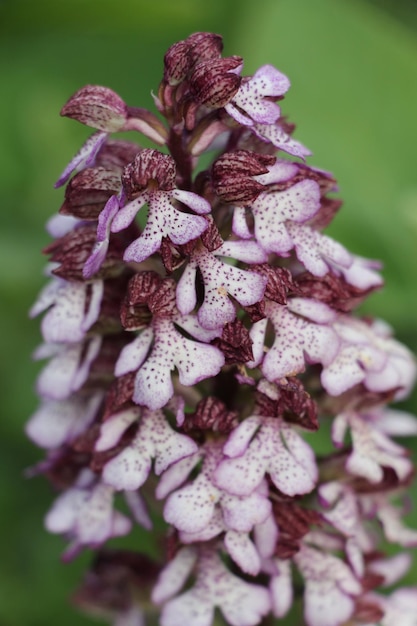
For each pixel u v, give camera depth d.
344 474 0.28
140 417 0.27
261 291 0.25
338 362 0.27
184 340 0.26
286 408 0.26
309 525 0.27
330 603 0.28
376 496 0.28
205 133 0.26
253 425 0.26
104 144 0.27
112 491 0.28
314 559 0.28
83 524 0.28
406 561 0.29
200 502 0.26
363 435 0.28
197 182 0.26
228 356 0.26
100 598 0.30
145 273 0.26
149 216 0.25
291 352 0.26
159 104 0.26
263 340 0.26
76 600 0.30
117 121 0.26
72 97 0.26
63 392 0.27
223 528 0.26
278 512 0.27
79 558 0.35
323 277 0.27
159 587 0.27
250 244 0.26
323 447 0.35
